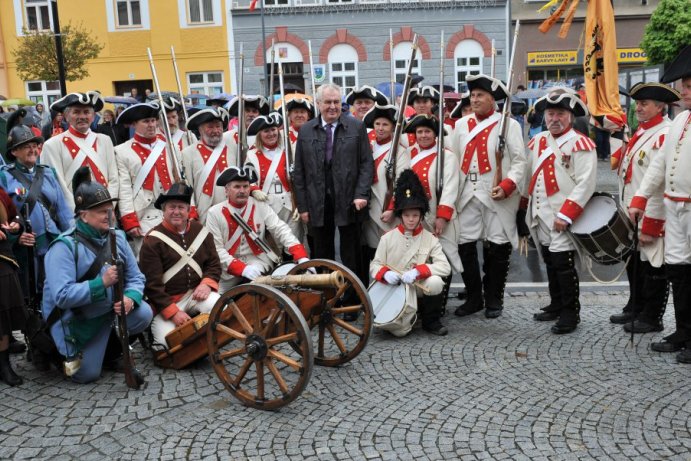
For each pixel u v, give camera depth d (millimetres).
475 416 4234
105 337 4910
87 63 24766
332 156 6086
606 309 6477
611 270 8078
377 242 6434
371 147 6215
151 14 25375
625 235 5551
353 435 4020
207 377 4992
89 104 6098
